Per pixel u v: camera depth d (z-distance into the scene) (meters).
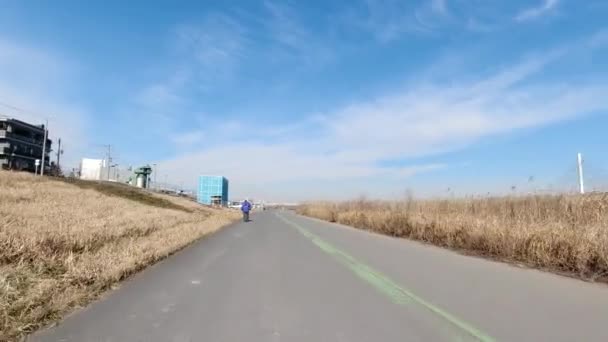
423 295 8.51
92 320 6.55
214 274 10.81
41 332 5.94
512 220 16.55
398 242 20.25
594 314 7.13
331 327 6.34
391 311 7.26
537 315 7.04
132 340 5.68
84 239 12.98
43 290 7.37
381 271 11.47
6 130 93.75
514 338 5.88
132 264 10.98
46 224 15.10
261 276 10.61
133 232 17.70
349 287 9.29
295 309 7.36
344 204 52.44
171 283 9.54
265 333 6.03
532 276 10.73
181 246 16.69
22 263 8.81
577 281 10.05
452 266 12.40
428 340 5.76
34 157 101.38
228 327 6.29
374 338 5.84
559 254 11.93
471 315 7.02
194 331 6.08
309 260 13.65
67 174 90.00
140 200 47.81
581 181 18.05
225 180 109.88
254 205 162.12
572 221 14.90
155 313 7.01
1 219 14.69
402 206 29.70
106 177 100.19
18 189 30.77
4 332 5.66
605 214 14.81
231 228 30.75
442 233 19.02
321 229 30.88
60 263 9.66
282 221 45.38
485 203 21.72
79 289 8.22
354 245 18.69
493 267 12.22
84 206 26.86
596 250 10.98
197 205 66.56
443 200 25.28
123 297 8.12
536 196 19.09
